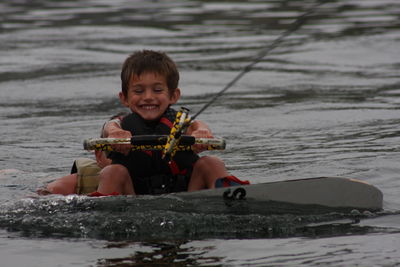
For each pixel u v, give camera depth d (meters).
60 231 15.99
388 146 25.80
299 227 16.19
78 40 56.19
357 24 61.91
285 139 27.66
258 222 16.36
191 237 15.44
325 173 22.30
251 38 55.88
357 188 17.72
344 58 47.44
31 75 42.84
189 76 41.78
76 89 38.88
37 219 16.72
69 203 17.50
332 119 30.94
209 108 33.72
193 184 18.73
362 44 52.03
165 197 17.38
